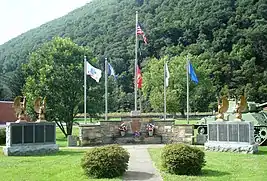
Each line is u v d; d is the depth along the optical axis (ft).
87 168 37.19
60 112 110.11
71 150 63.57
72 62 113.60
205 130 86.33
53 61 112.57
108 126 76.95
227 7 262.88
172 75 183.73
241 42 236.22
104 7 313.32
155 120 78.07
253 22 248.52
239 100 63.16
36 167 43.83
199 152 38.86
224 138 61.36
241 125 59.57
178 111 183.93
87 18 290.97
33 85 110.11
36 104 64.03
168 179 35.78
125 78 208.13
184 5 266.36
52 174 39.19
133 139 77.20
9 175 38.93
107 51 220.64
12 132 57.82
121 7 278.46
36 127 59.36
